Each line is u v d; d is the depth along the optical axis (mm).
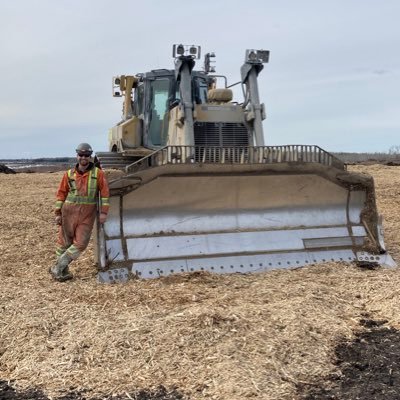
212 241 7102
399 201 14297
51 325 4945
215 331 4680
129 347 4480
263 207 7469
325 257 7297
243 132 8789
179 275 6570
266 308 5277
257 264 6996
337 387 3963
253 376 4027
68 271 6699
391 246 8641
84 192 6555
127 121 10094
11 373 4266
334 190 7582
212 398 3799
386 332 4938
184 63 8430
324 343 4633
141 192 6891
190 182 6996
